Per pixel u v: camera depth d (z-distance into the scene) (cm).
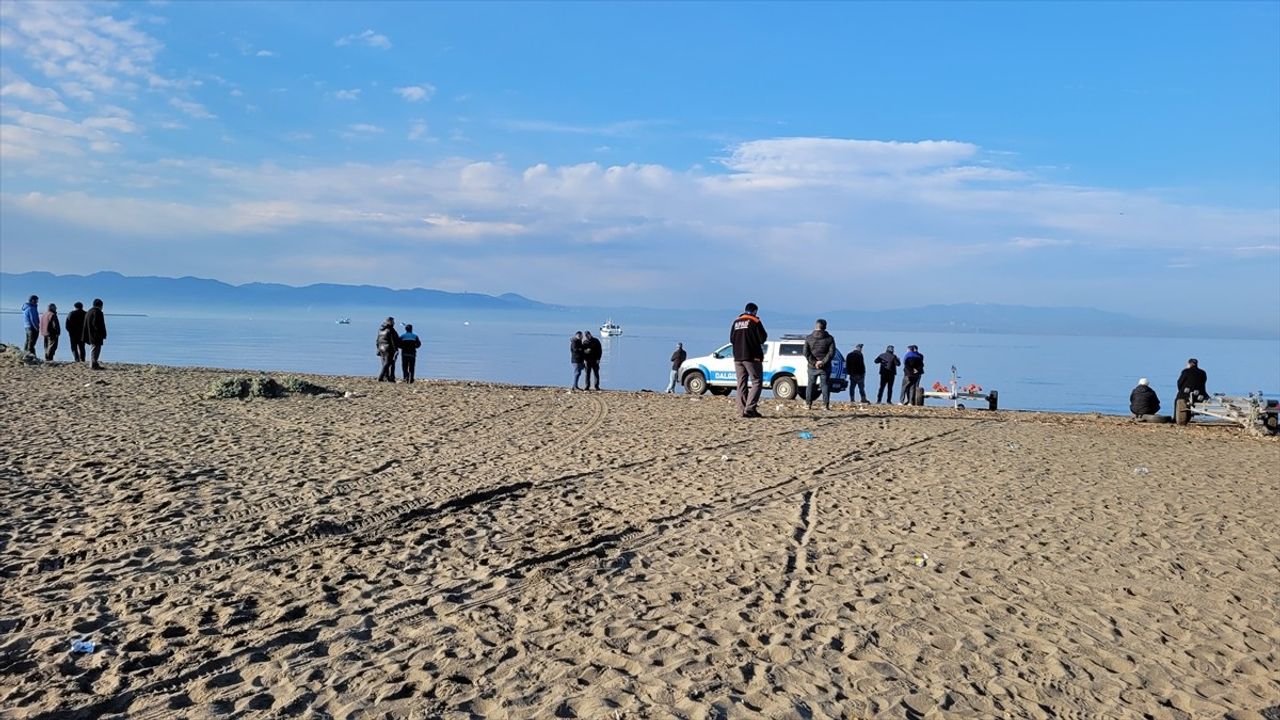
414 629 550
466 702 445
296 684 462
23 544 712
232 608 579
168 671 475
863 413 2062
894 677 495
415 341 2866
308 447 1259
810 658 518
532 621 570
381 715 428
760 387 1859
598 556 730
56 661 484
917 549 780
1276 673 521
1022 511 959
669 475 1116
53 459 1077
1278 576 722
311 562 691
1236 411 2148
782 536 813
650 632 553
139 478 982
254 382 1992
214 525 793
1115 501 1036
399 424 1573
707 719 431
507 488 996
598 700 450
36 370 2475
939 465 1276
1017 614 612
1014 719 449
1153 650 552
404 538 770
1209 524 917
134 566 668
